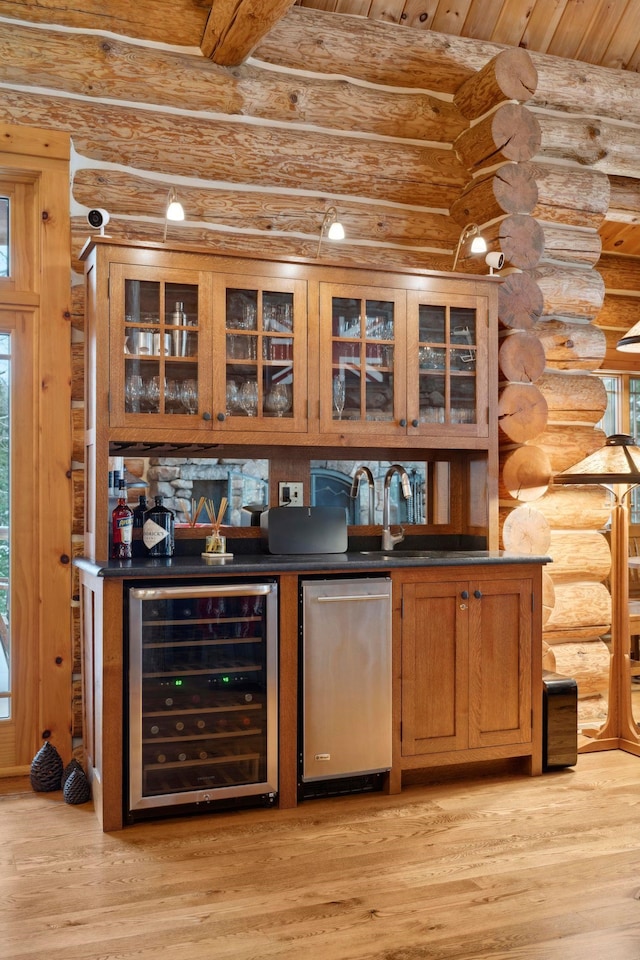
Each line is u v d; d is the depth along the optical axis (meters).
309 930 2.34
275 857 2.81
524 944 2.26
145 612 3.11
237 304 3.56
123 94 3.76
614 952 2.22
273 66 4.02
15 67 3.59
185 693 3.17
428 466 4.23
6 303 3.66
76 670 3.72
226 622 3.22
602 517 4.41
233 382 3.55
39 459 3.70
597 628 4.41
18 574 3.70
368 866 2.74
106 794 3.04
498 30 4.43
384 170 4.19
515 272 4.11
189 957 2.20
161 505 3.65
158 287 3.43
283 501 3.96
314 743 3.30
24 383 3.71
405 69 4.23
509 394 4.06
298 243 4.05
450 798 3.38
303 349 3.64
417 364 3.83
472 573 3.55
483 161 4.21
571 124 4.45
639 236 6.21
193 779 3.20
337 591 3.34
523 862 2.77
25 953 2.22
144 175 3.82
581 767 3.77
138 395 3.40
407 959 2.19
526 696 3.64
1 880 2.65
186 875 2.68
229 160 3.92
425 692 3.47
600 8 4.49
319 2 4.12
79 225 3.70
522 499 4.15
